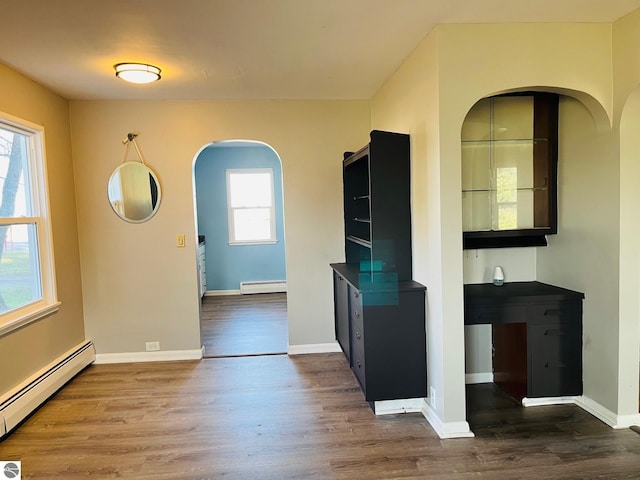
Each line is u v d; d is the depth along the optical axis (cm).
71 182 383
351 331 330
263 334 488
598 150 266
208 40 259
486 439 254
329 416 289
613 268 259
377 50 284
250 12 223
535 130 304
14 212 308
